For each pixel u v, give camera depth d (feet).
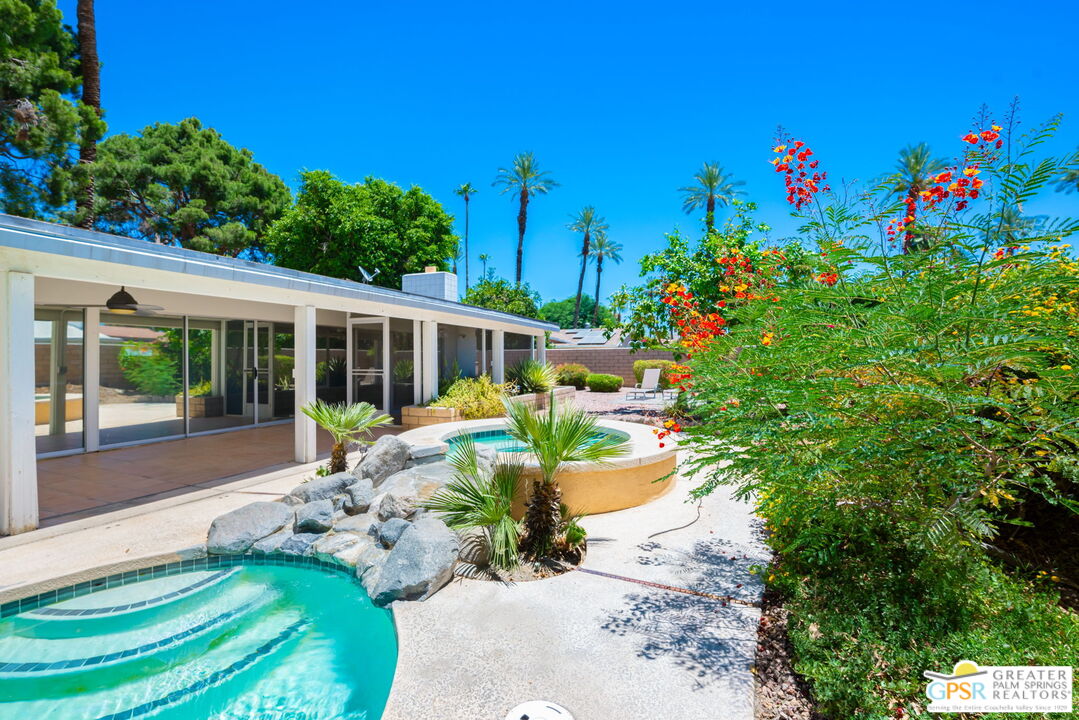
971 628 9.12
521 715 8.32
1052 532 13.32
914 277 9.14
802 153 10.97
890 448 8.86
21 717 8.96
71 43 56.80
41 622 12.05
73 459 27.02
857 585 10.54
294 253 75.56
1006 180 7.92
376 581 13.50
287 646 11.23
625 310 40.75
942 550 9.71
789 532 12.91
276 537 16.22
